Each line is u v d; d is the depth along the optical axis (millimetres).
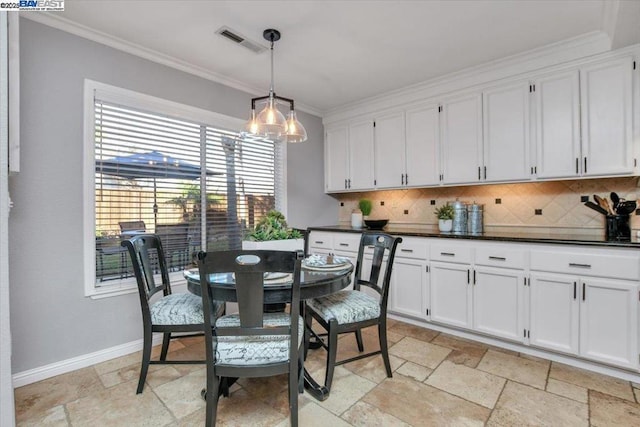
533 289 2281
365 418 1627
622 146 2252
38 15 2018
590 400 1771
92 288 2238
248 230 3283
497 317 2441
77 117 2186
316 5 1970
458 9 2010
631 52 2209
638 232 2318
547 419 1613
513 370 2105
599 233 2551
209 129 2986
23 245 1980
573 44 2377
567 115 2451
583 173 2391
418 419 1618
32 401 1793
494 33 2283
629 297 1941
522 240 2316
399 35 2309
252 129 2172
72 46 2166
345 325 1908
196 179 2885
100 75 2289
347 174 3908
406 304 2967
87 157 2223
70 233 2156
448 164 3068
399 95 3393
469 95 2936
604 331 2021
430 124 3191
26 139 1984
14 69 1109
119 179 2416
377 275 2252
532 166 2607
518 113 2670
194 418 1645
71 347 2154
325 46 2461
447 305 2709
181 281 2754
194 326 1886
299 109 3857
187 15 2064
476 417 1631
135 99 2461
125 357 2342
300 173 3861
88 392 1883
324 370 2119
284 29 2229
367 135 3699
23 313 1979
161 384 1965
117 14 2043
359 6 1979
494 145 2795
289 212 3725
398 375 2047
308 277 1719
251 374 1460
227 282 1574
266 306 2088
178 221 2756
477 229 3023
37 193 2027
